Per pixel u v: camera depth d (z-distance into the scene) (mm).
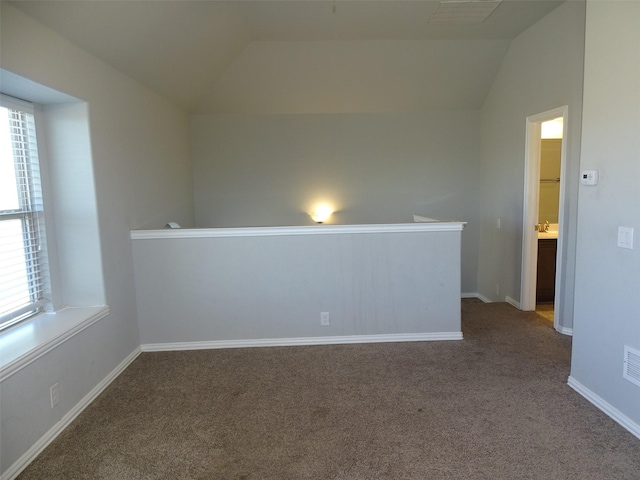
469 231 5852
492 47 4727
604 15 2293
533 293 4465
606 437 2166
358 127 5645
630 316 2189
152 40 3139
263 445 2172
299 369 3070
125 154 3312
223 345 3525
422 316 3559
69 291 2873
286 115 5574
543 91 4039
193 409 2547
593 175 2424
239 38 4250
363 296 3525
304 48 4605
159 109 4164
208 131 5520
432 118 5672
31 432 2104
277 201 5691
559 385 2742
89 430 2346
